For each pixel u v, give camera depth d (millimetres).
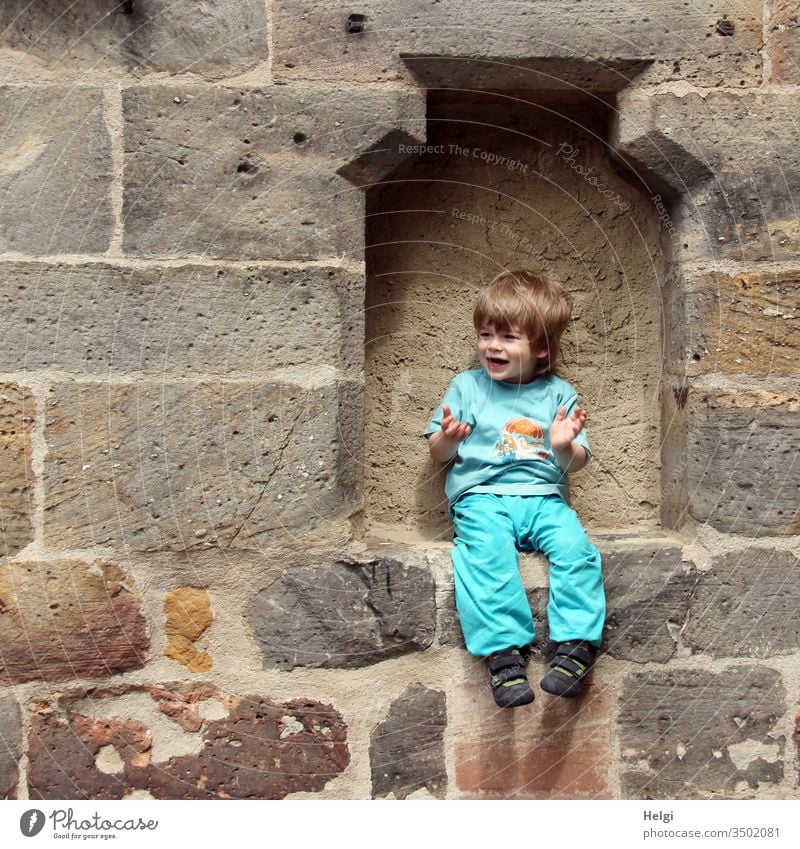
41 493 1562
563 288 1760
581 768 1611
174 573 1585
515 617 1545
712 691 1629
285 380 1594
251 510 1588
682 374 1676
